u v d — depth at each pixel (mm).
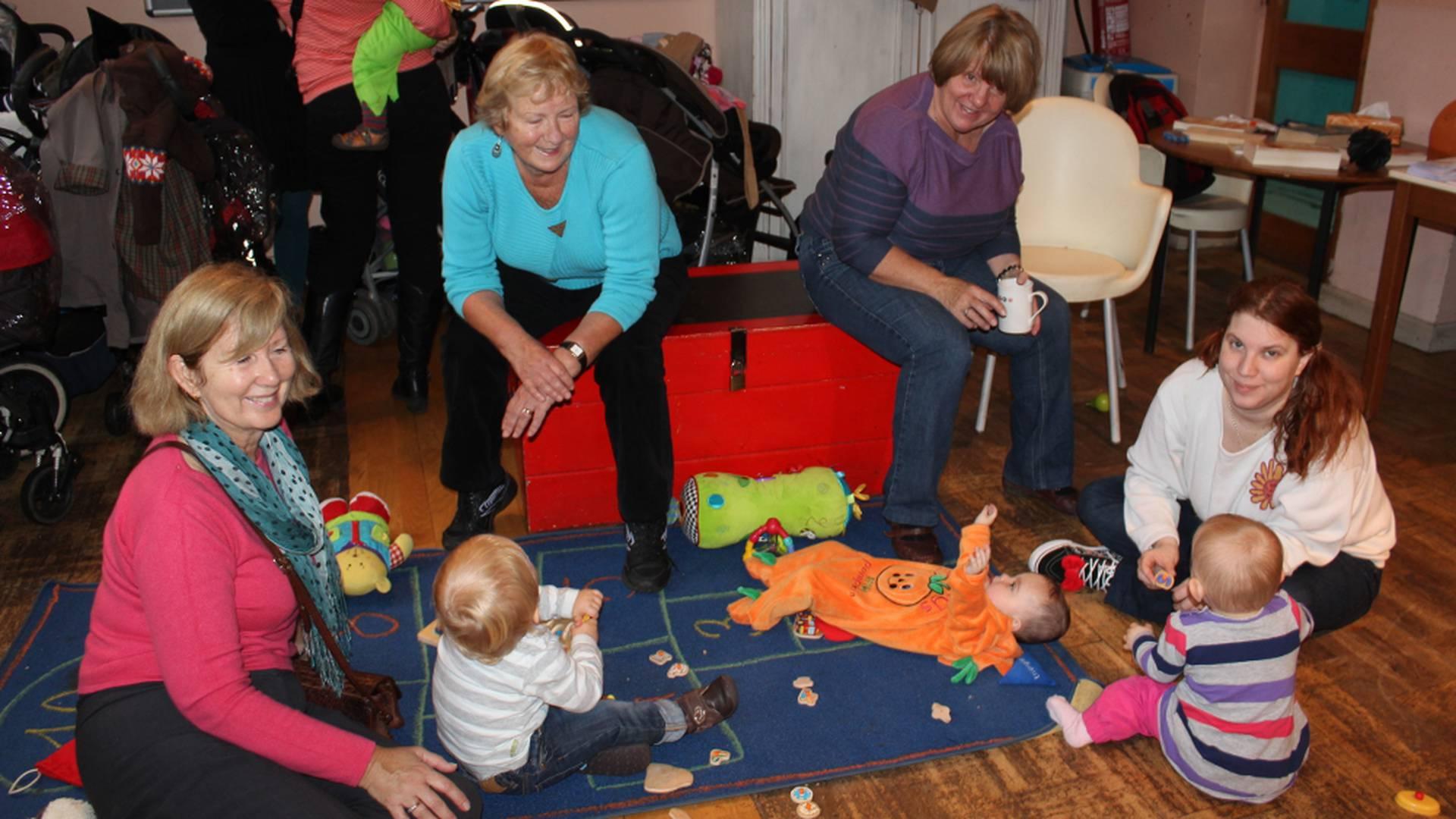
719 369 2760
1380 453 3262
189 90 2938
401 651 2375
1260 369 2025
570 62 2104
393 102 3072
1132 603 2484
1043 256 3324
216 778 1493
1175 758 2014
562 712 1962
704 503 2691
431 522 2881
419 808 1560
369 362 3891
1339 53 4523
